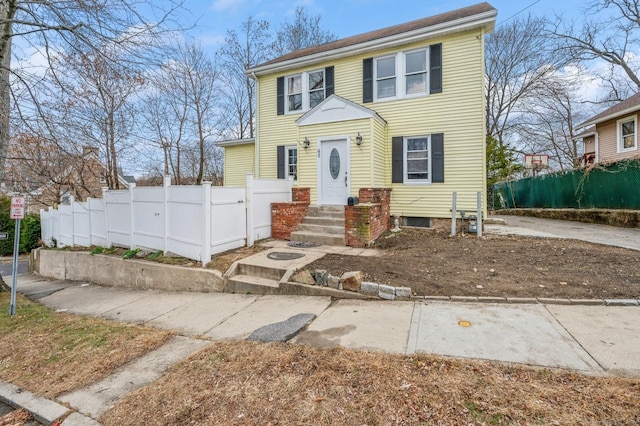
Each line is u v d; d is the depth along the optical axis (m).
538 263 5.72
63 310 6.12
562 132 23.31
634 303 4.01
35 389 3.12
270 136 12.44
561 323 3.57
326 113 9.88
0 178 6.86
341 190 9.70
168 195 7.58
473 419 2.10
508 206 17.61
